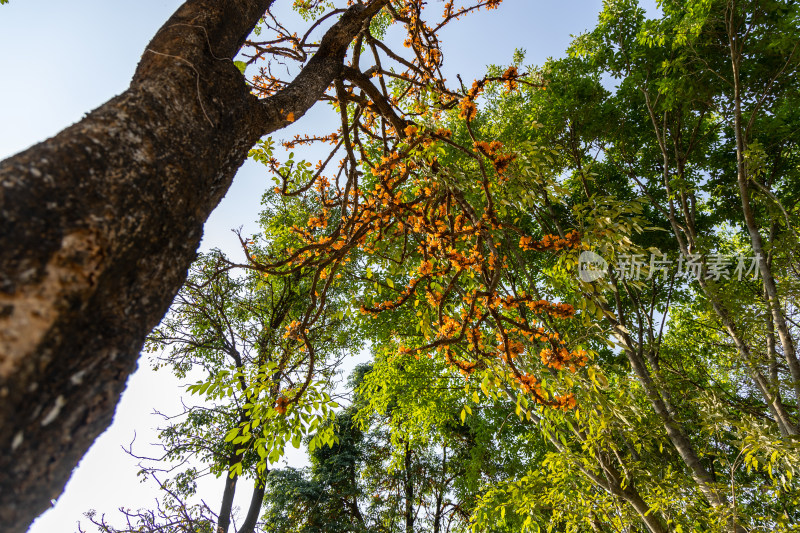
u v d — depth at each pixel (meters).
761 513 5.40
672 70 6.44
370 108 3.27
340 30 2.48
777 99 6.63
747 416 4.62
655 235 7.65
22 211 0.78
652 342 6.78
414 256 4.30
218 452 7.61
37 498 0.78
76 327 0.82
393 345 3.96
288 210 7.59
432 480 12.33
